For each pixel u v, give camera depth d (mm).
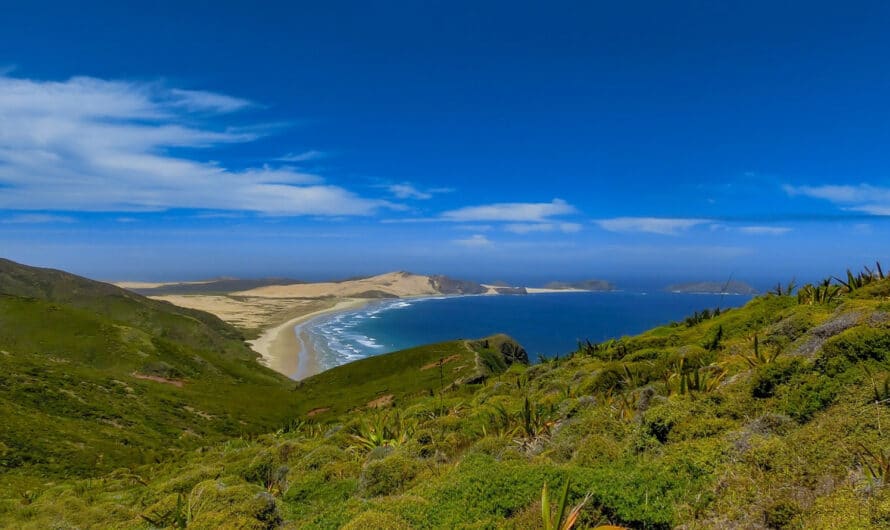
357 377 82625
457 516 6809
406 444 12445
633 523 6246
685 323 24844
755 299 20047
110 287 161625
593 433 9594
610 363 17547
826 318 12461
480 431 13188
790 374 8914
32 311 91688
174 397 65875
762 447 6723
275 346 163125
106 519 13172
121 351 87125
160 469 26219
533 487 7031
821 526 4848
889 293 13742
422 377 67562
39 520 13266
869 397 7152
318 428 25609
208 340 138000
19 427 39281
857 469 5676
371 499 8672
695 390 11000
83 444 41219
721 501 6168
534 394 18531
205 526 8742
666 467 7219
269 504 9250
